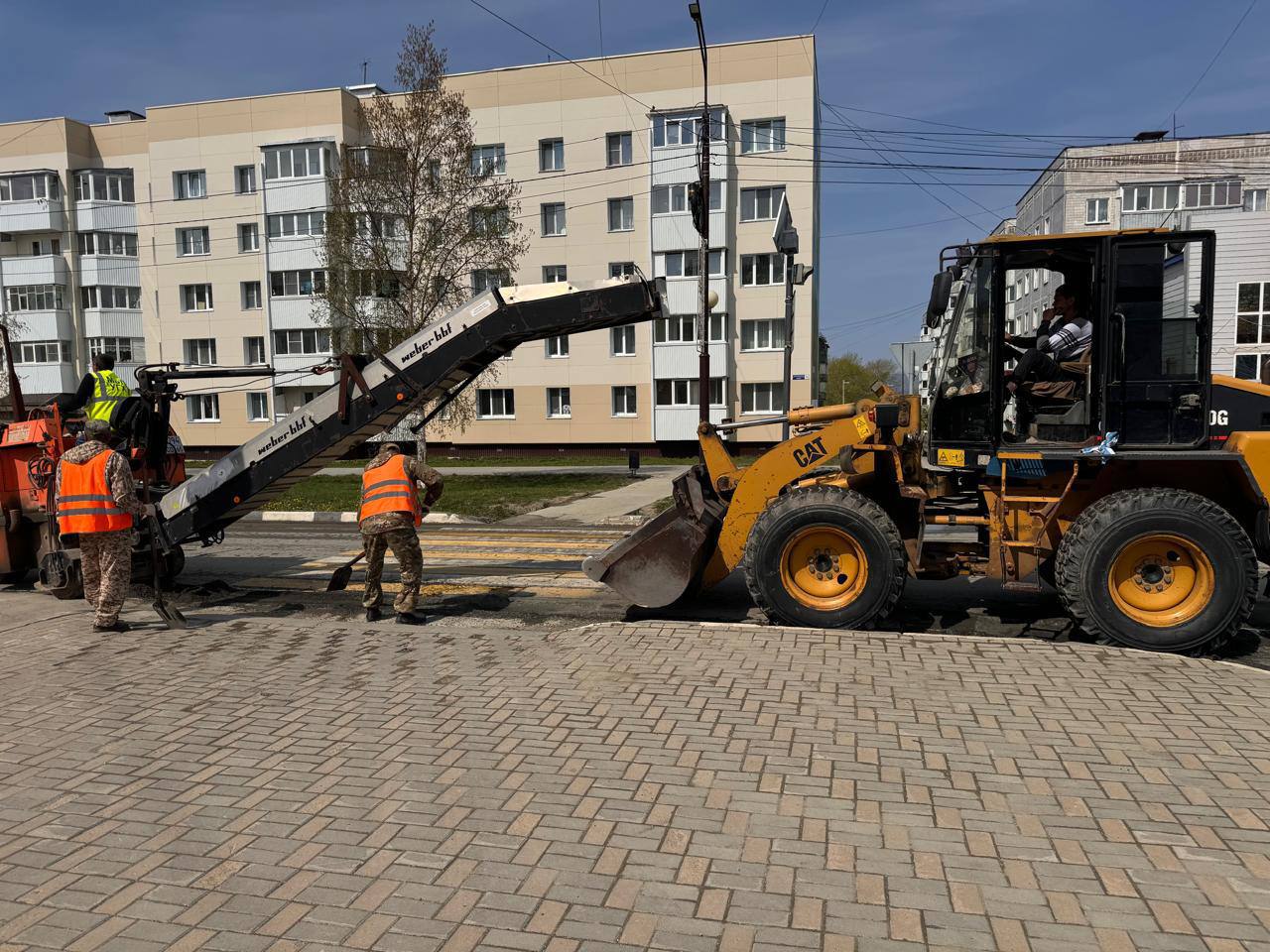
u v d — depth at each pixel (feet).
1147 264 19.83
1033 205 162.20
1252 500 19.35
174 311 142.31
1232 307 65.10
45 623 23.35
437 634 21.53
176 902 9.85
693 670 17.57
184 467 31.01
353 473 96.53
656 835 11.10
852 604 20.65
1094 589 19.19
